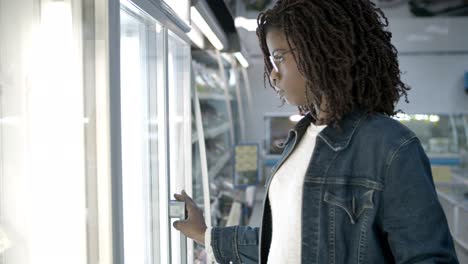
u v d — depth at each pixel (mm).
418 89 6816
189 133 2480
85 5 1040
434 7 7125
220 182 4344
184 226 1804
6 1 1025
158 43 1734
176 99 2439
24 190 1058
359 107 1226
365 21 1186
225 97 4852
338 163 1209
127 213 1612
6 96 1035
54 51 1045
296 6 1192
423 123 6887
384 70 1202
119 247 1107
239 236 1728
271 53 1291
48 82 1048
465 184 6570
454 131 6855
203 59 3941
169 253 1824
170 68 2395
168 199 1813
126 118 1588
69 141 1059
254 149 4699
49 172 1061
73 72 1049
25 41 1035
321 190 1223
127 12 1469
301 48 1177
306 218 1234
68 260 1074
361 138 1182
